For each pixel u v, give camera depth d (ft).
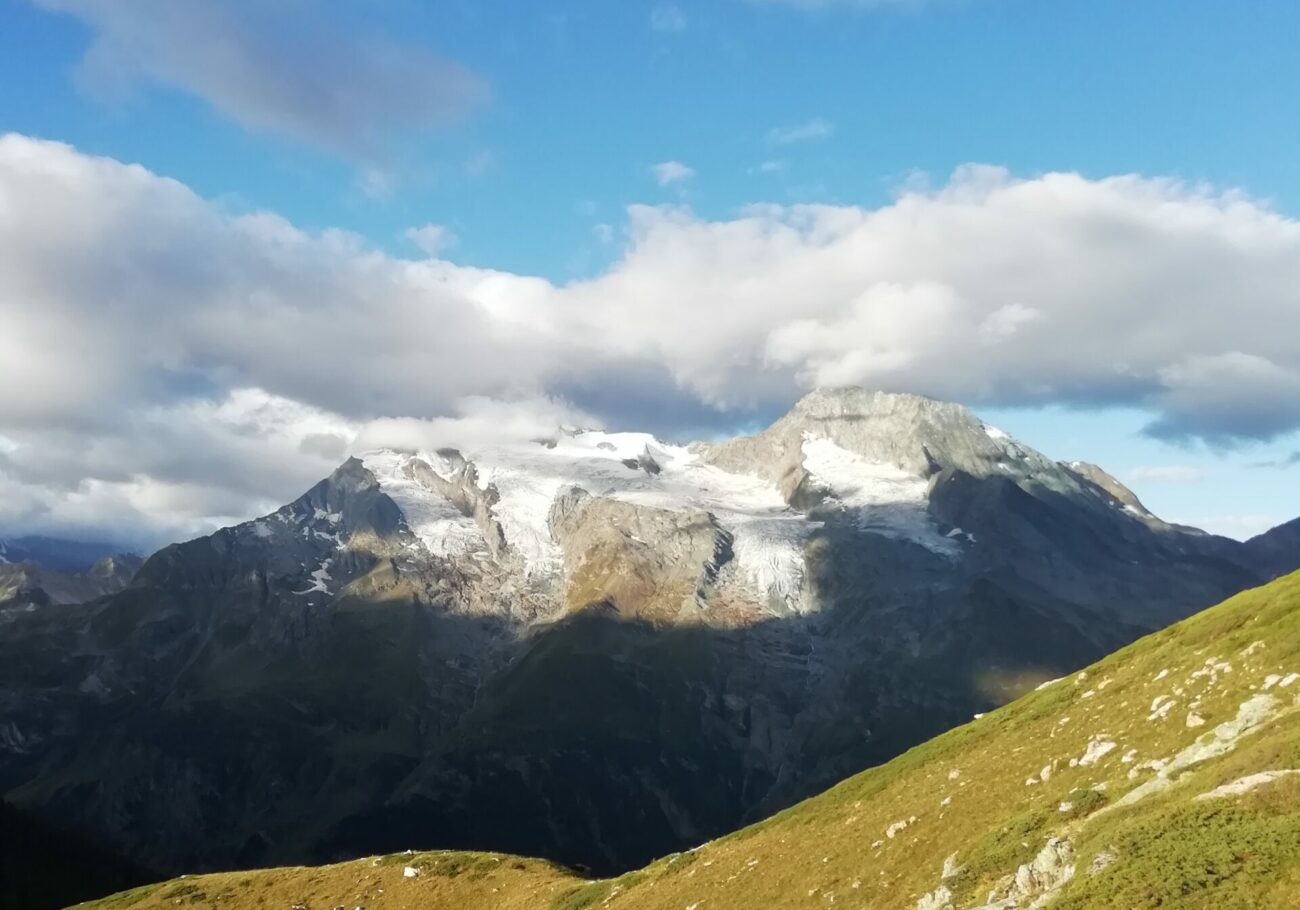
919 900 188.34
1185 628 306.55
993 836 189.67
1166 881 126.11
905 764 315.99
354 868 415.44
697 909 256.73
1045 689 339.57
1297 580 276.62
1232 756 165.07
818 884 231.71
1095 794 185.78
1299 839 122.83
